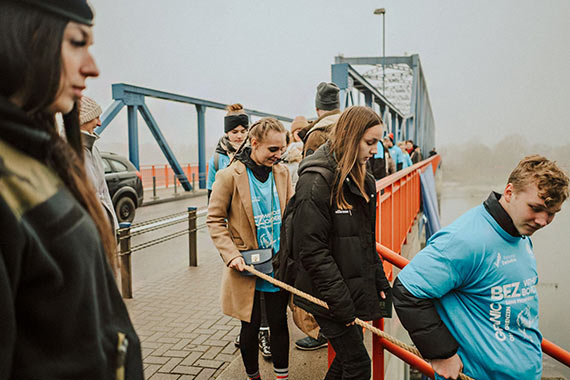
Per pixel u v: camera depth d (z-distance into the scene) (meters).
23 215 0.64
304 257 1.91
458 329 1.72
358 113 1.87
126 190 9.46
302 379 2.82
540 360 1.78
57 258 0.68
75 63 0.74
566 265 22.59
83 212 0.78
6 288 0.60
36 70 0.67
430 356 1.67
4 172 0.64
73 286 0.70
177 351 3.35
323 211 1.89
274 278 2.40
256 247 2.58
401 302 1.71
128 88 13.47
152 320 3.99
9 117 0.65
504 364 1.67
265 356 3.13
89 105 2.78
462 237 1.65
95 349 0.75
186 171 20.00
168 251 7.11
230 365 3.03
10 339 0.61
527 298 1.73
